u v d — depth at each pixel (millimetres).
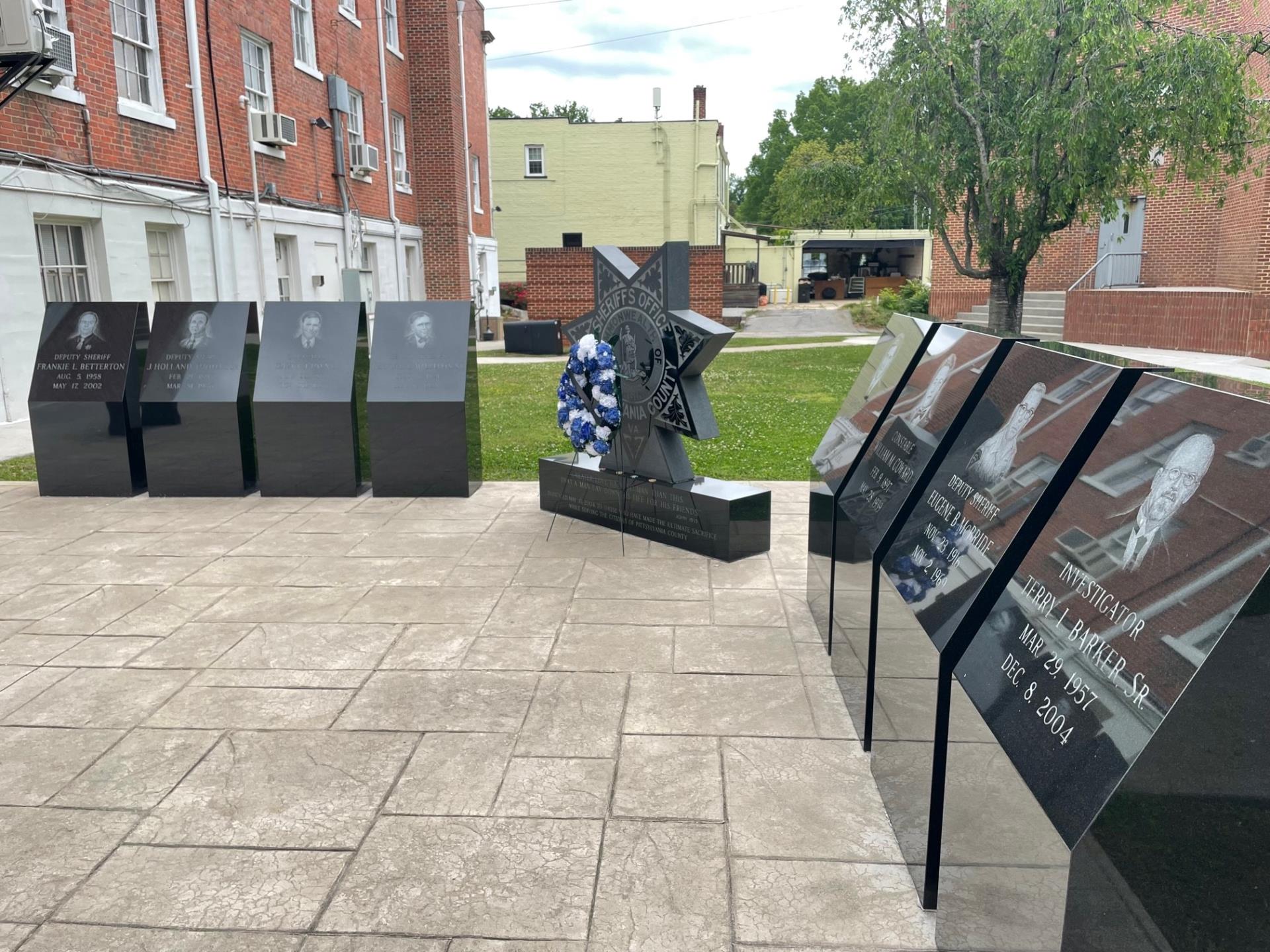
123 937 2354
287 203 15930
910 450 3322
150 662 4090
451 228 23859
